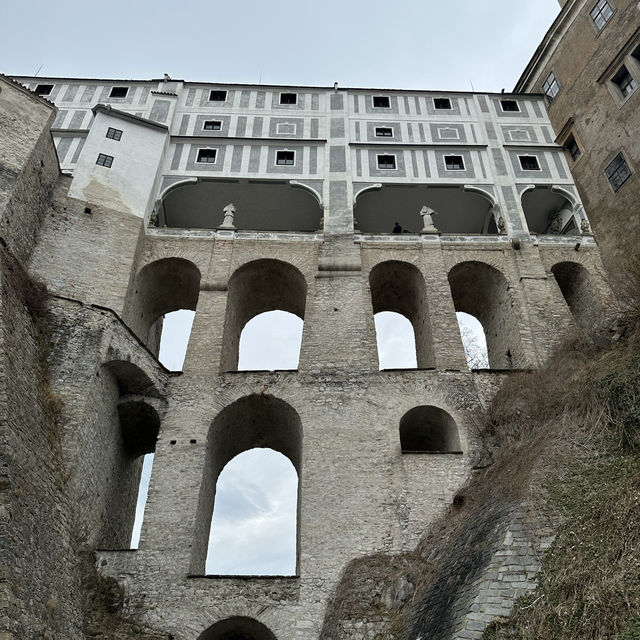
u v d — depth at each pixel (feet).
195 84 127.13
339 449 73.10
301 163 113.60
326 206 106.11
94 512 66.33
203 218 117.19
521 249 100.22
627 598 36.68
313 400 77.92
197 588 61.72
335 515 67.62
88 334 71.26
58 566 52.11
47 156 86.79
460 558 53.21
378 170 112.98
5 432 47.47
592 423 56.39
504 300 95.91
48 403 61.26
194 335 85.35
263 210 116.26
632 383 54.19
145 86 125.08
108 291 83.56
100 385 70.64
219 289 91.45
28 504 48.70
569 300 103.09
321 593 61.93
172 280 98.68
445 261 98.27
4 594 40.93
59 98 120.88
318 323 87.45
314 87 128.26
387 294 103.65
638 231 97.60
